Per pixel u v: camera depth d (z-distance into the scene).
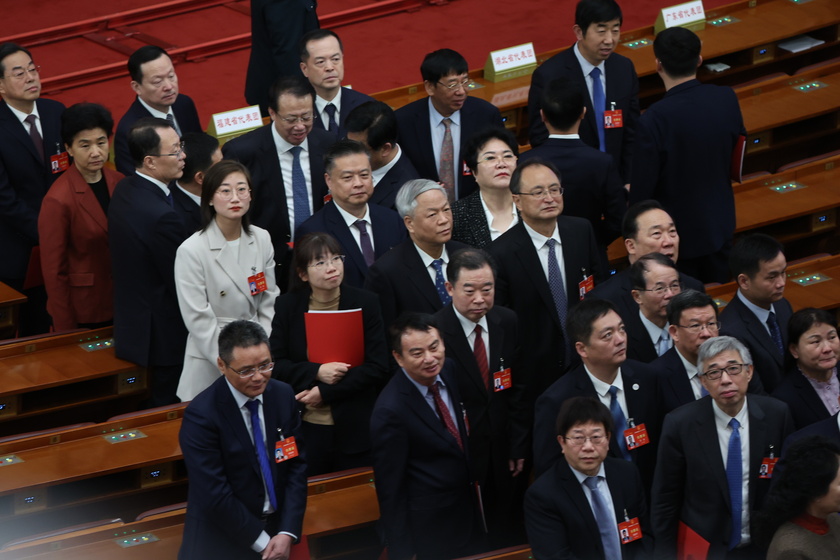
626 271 26.16
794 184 35.47
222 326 27.38
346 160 27.56
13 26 44.84
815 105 38.38
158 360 28.61
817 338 24.11
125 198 27.97
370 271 26.81
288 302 26.20
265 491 23.20
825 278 31.69
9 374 28.23
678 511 23.27
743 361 22.52
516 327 25.70
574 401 22.31
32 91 31.53
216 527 23.05
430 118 32.28
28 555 23.39
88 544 23.80
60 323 29.81
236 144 30.39
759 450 23.05
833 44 42.84
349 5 46.59
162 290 28.28
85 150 29.02
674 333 24.11
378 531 25.03
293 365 26.02
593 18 32.69
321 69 32.44
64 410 29.53
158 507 27.59
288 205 30.50
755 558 23.19
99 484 26.83
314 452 26.52
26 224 31.69
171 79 32.09
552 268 26.72
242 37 44.56
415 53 43.50
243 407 23.05
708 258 31.92
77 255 29.72
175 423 27.38
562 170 29.27
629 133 34.16
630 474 22.88
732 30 41.75
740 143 31.22
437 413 24.27
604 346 23.33
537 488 22.66
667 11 41.44
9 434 29.11
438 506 24.06
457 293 24.73
